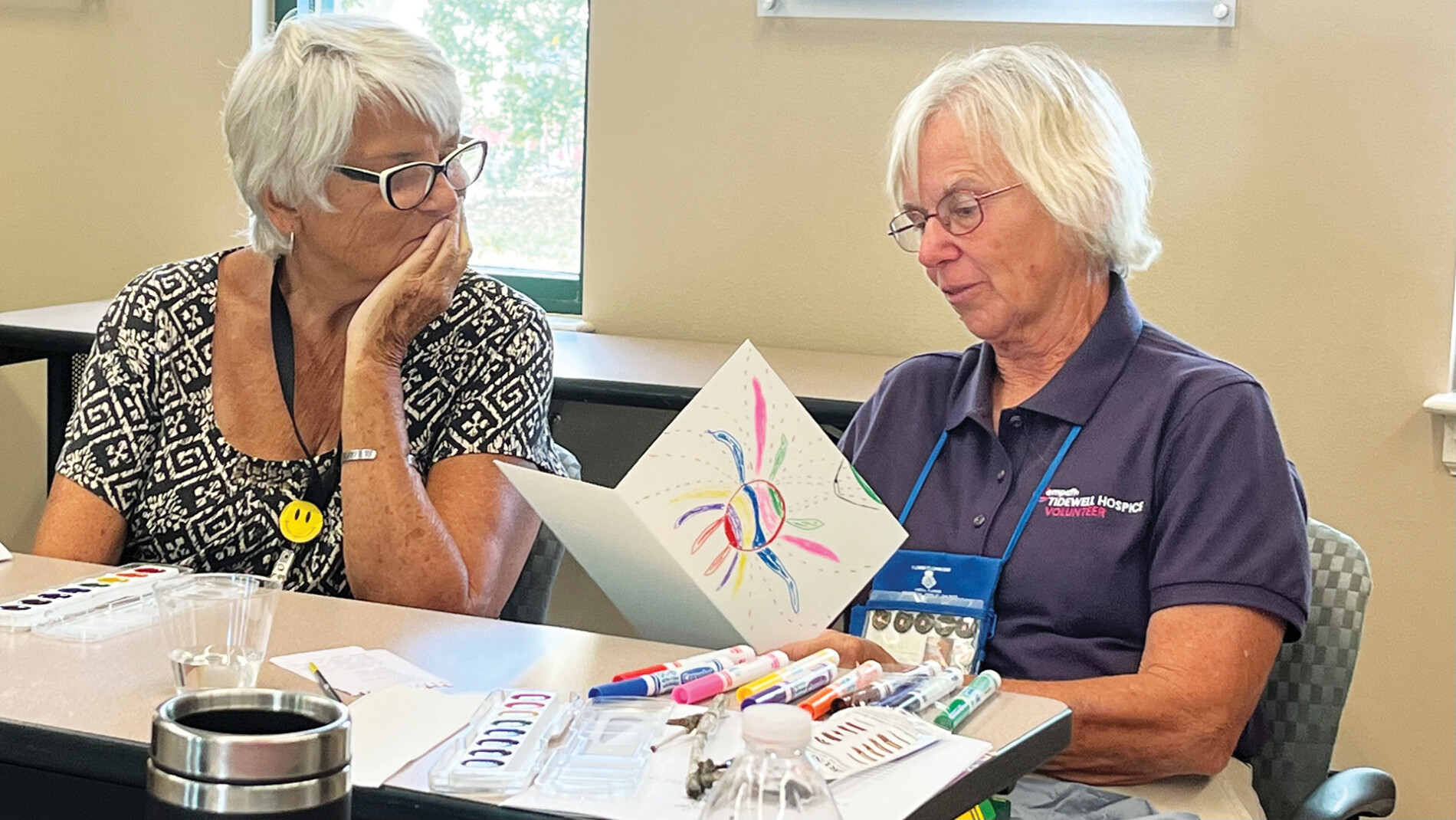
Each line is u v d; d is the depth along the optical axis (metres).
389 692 1.05
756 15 2.63
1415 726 2.44
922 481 1.55
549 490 1.22
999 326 1.49
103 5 3.02
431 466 1.72
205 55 2.98
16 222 3.12
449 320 1.73
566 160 2.94
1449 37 2.32
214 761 0.59
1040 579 1.43
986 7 2.51
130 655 1.13
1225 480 1.38
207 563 1.66
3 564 1.41
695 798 0.85
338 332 1.71
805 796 0.68
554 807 0.84
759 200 2.68
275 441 1.67
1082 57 2.48
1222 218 2.45
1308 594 1.38
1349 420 2.43
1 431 3.13
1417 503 2.41
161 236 3.06
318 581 1.65
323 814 0.60
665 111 2.71
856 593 1.26
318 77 1.55
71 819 1.07
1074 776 1.37
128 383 1.66
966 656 1.42
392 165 1.59
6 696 1.02
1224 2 2.39
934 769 0.92
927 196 1.50
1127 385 1.46
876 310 2.65
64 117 3.07
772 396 1.24
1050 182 1.44
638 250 2.76
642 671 1.10
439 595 1.57
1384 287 2.39
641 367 2.31
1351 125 2.38
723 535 1.19
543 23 2.92
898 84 2.58
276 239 1.65
